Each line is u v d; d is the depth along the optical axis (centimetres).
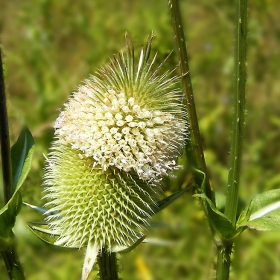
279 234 35
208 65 40
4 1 44
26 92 41
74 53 42
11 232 25
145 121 25
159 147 25
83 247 27
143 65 25
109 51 39
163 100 25
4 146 25
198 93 39
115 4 41
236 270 34
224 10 41
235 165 26
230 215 26
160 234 36
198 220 36
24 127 26
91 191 26
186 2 42
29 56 41
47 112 38
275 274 34
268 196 26
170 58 33
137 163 25
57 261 35
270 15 41
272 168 38
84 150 25
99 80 26
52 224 26
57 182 26
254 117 39
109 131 25
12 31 43
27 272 35
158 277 35
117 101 25
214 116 38
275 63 40
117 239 26
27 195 34
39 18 43
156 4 39
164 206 27
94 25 40
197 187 27
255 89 40
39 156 35
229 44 41
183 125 26
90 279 33
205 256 35
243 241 35
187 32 41
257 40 40
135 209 26
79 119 25
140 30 38
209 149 38
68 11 42
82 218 26
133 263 35
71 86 39
